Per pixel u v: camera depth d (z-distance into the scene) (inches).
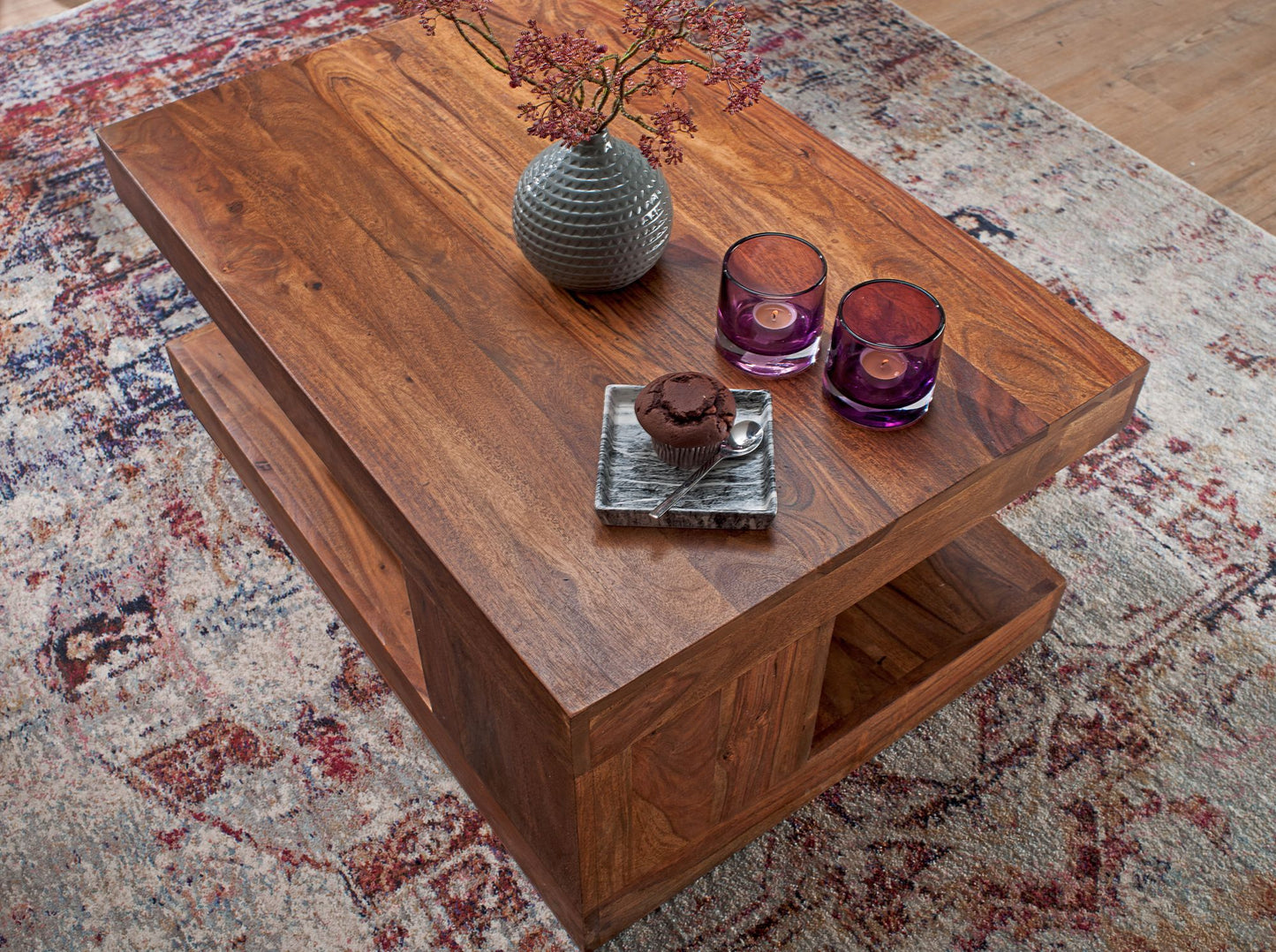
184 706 57.2
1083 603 61.4
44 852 52.2
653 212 47.1
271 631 60.0
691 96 59.0
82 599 61.2
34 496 65.7
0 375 71.5
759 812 51.4
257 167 55.2
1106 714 57.1
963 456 42.5
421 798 54.0
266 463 61.0
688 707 39.7
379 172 54.9
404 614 55.1
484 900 50.8
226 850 52.2
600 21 63.9
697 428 39.8
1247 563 63.0
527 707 38.6
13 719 56.7
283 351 46.4
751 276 46.6
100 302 75.5
